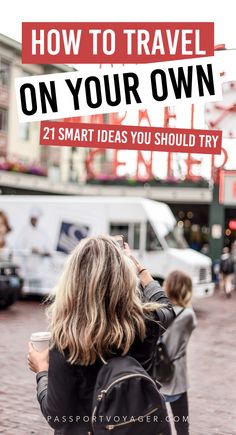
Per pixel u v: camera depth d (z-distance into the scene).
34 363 1.95
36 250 15.85
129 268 1.83
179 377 3.86
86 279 1.78
